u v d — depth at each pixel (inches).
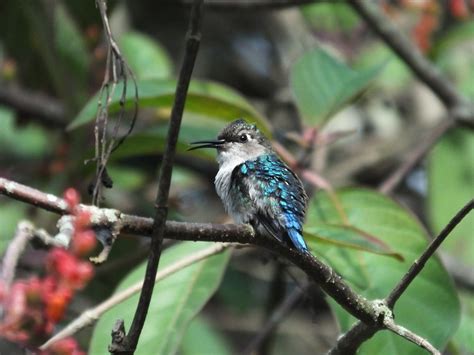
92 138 486.9
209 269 389.1
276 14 722.2
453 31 629.9
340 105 430.9
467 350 441.7
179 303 375.2
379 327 291.9
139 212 582.2
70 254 211.3
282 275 520.4
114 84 265.4
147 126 490.0
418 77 588.4
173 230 257.3
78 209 229.6
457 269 545.0
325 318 597.0
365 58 681.6
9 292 200.4
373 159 663.8
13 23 559.2
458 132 577.3
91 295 511.2
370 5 582.9
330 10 725.9
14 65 577.9
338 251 372.5
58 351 223.1
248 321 599.2
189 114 465.7
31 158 641.6
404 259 361.1
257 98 735.1
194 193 644.1
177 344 360.5
